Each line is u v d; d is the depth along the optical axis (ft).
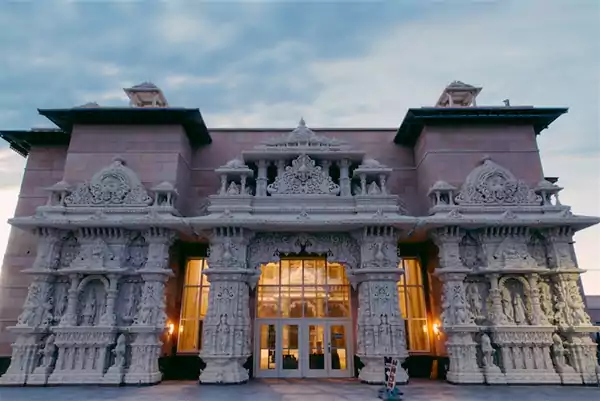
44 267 51.78
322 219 52.65
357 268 53.62
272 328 58.80
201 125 62.08
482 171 57.00
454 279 51.78
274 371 56.59
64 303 51.67
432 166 59.11
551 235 53.57
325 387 46.44
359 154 59.88
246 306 52.49
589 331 49.01
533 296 51.29
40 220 51.88
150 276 51.47
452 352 50.14
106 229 53.06
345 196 56.49
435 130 60.80
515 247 53.16
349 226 53.01
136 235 54.39
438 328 56.34
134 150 59.06
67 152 60.59
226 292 51.26
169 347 56.54
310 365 56.90
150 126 60.39
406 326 60.13
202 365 56.95
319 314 59.41
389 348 49.03
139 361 48.47
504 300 51.93
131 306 51.52
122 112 58.59
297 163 58.80
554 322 51.13
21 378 47.09
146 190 56.80
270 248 55.06
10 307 58.08
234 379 47.98
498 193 55.47
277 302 60.18
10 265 59.98
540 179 57.98
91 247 52.65
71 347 48.93
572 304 50.55
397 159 66.54
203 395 40.81
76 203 54.75
